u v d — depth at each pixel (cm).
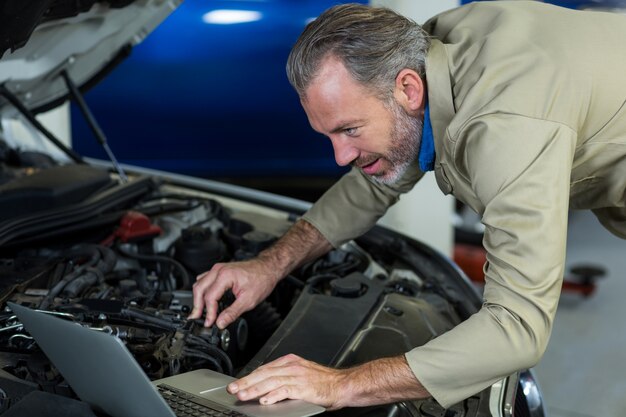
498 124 124
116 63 224
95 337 98
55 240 184
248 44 378
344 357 146
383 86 130
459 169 137
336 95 129
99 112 383
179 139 390
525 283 122
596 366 315
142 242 193
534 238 121
